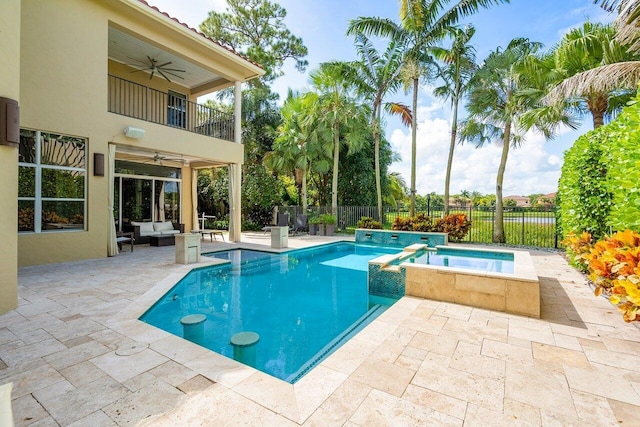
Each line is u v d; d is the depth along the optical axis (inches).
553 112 357.1
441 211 501.4
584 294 175.0
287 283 239.3
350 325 159.9
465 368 94.7
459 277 157.4
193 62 373.4
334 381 87.7
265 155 647.1
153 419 71.7
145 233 394.9
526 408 75.8
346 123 522.0
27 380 87.6
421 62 464.1
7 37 140.6
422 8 457.4
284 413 73.8
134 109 410.9
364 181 646.5
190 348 108.3
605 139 200.1
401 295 197.6
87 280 204.4
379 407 76.2
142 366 95.9
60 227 265.6
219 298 202.4
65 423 70.5
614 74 252.4
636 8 203.6
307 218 568.1
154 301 161.9
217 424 70.1
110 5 291.0
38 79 248.7
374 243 435.5
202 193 690.8
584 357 101.6
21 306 151.7
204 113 469.1
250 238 482.3
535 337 117.3
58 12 259.1
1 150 140.5
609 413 73.9
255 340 134.9
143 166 438.0
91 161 280.2
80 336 117.7
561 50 343.6
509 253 295.4
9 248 144.9
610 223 161.8
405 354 103.7
